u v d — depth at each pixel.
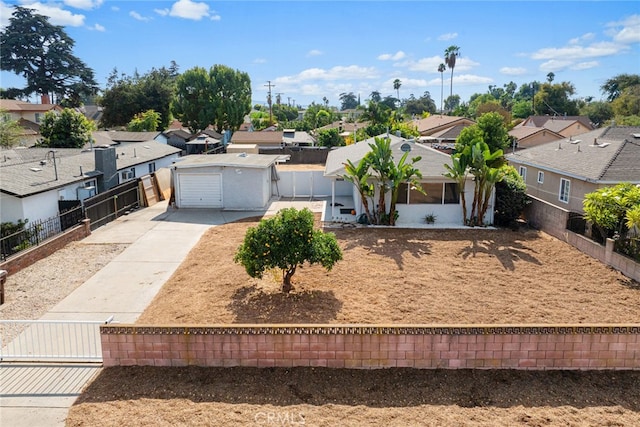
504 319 10.93
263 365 8.60
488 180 18.73
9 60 72.44
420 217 20.12
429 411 7.43
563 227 17.42
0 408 7.69
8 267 14.05
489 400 7.70
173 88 68.25
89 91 78.38
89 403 7.72
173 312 11.27
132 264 15.10
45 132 38.22
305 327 8.42
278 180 27.03
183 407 7.54
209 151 42.75
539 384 8.12
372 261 14.92
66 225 18.52
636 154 20.62
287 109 127.31
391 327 8.39
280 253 11.54
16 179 19.55
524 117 96.44
